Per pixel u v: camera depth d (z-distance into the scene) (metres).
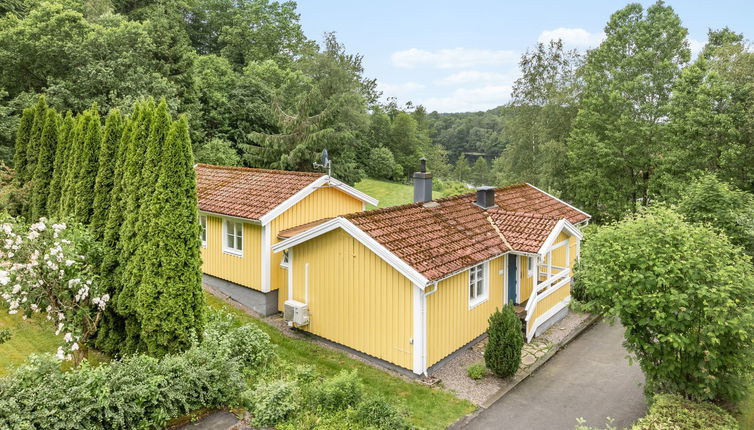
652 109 26.47
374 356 11.55
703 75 22.53
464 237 13.09
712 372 7.98
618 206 27.09
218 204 15.36
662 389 8.75
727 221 14.10
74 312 8.96
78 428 6.16
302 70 40.91
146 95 25.84
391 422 8.04
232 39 49.69
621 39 27.91
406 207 13.70
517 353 10.84
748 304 7.60
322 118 34.03
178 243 9.10
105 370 7.01
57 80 24.64
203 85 35.03
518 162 34.69
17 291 8.18
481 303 13.06
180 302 9.09
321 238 12.39
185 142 9.33
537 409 9.82
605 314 8.73
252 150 33.81
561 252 16.50
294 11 58.09
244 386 8.28
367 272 11.49
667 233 8.38
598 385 10.88
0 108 21.48
